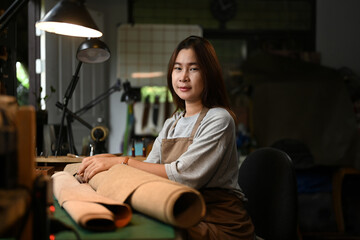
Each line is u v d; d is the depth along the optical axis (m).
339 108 4.01
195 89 1.58
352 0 5.19
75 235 0.89
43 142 2.46
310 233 3.82
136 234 0.90
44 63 3.94
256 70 4.24
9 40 2.63
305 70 4.13
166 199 0.94
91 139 2.78
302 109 4.05
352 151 3.93
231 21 5.20
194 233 1.27
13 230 0.83
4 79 2.44
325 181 3.93
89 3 4.87
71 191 1.20
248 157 1.78
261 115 4.15
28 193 0.82
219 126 1.47
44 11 3.84
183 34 4.93
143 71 4.87
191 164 1.39
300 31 5.20
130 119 4.68
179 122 1.68
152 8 5.14
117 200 1.10
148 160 1.77
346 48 5.19
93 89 4.58
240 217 1.46
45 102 3.60
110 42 4.97
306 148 3.97
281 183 1.56
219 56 5.22
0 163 0.78
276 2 5.24
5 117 0.81
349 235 3.78
